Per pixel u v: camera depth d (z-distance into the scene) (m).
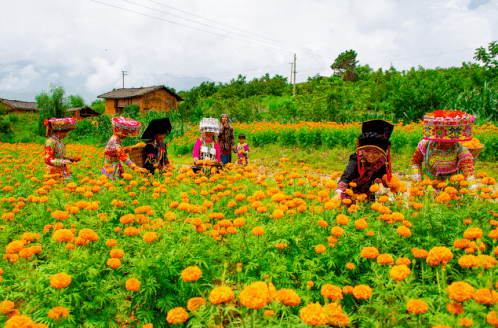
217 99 33.41
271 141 14.41
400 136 10.85
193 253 2.25
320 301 2.09
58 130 4.97
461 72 30.31
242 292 1.36
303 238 2.47
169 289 2.10
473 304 1.46
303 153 12.25
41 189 3.60
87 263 2.14
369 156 3.20
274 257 2.22
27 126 35.97
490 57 21.78
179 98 56.41
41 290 1.87
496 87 15.90
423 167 3.85
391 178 3.32
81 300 1.99
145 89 54.09
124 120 4.96
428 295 1.91
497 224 2.42
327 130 12.88
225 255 2.51
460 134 3.25
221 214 2.73
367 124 3.38
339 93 18.77
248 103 27.78
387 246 2.38
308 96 22.27
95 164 8.72
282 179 4.05
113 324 2.00
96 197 3.62
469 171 3.37
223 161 7.92
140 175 4.85
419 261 2.34
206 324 1.57
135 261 2.08
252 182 4.52
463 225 2.57
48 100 33.38
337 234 2.23
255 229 2.23
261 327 1.50
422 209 2.88
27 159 8.91
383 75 40.84
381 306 1.63
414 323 1.56
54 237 2.17
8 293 2.03
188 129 21.95
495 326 1.29
